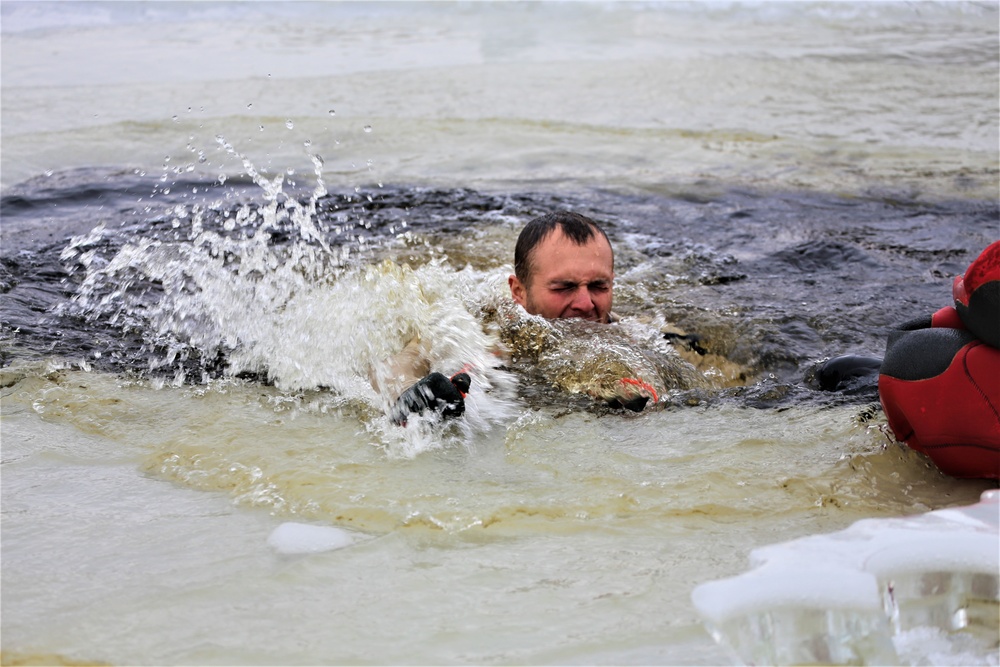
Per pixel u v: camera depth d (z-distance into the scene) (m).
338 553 4.20
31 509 4.67
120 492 4.86
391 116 16.36
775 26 26.78
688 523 4.44
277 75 19.86
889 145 14.88
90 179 12.47
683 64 21.52
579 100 18.03
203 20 27.67
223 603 3.79
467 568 4.06
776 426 5.61
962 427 4.63
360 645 3.49
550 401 6.07
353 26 27.11
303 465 5.09
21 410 5.98
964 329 4.71
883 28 26.17
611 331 7.12
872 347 7.18
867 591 3.30
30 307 7.86
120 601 3.81
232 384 6.42
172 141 14.54
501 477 4.96
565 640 3.50
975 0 28.98
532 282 7.37
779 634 3.25
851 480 4.82
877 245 10.00
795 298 8.31
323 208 11.08
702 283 8.77
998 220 10.97
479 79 19.66
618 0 30.03
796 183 12.76
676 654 3.39
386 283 6.84
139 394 6.24
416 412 5.48
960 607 3.45
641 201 11.86
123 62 21.27
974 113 16.84
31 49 22.97
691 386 6.52
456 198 11.70
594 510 4.56
